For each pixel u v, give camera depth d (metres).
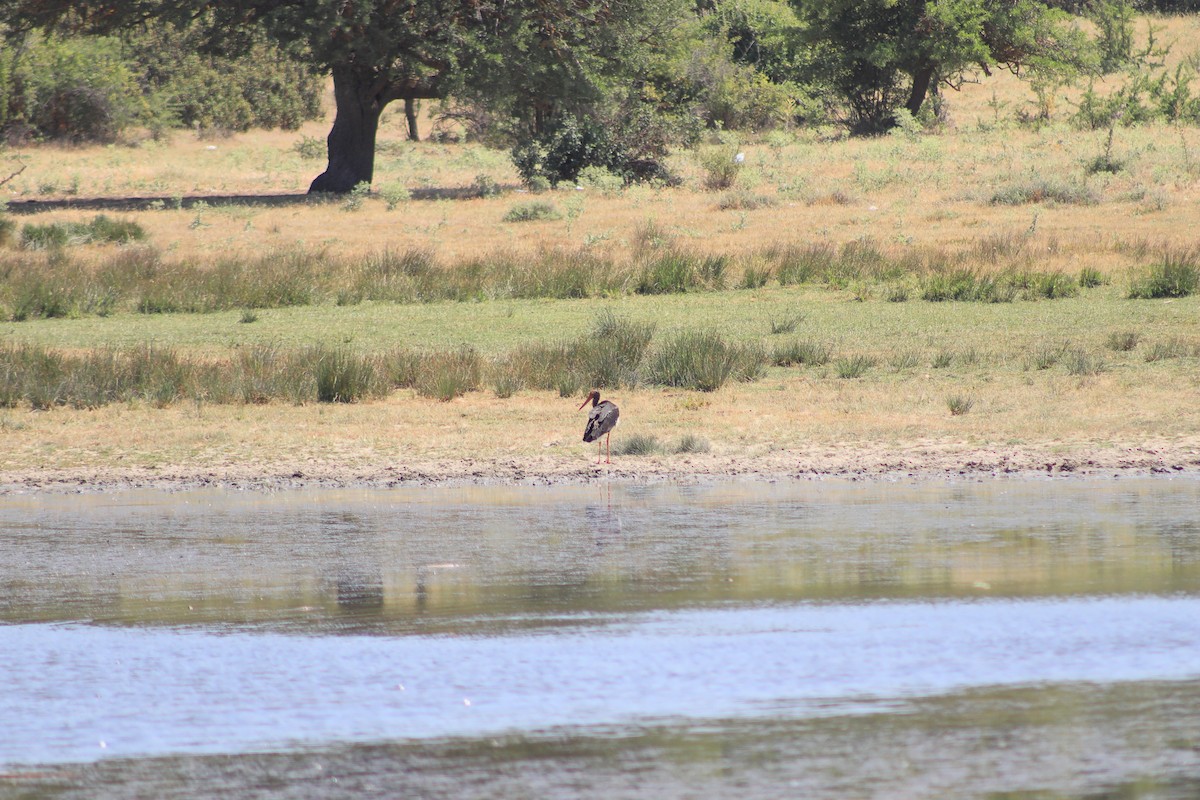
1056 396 18.09
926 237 31.62
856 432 16.55
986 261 28.12
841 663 8.34
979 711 7.50
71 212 40.03
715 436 16.59
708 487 14.38
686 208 37.66
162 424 17.83
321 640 9.00
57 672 8.41
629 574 10.59
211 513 13.44
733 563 10.85
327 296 27.55
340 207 39.72
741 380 19.81
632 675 8.20
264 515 13.29
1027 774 6.64
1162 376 18.94
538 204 36.53
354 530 12.47
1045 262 27.88
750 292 26.95
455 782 6.70
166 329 24.72
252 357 20.62
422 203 40.25
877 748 7.02
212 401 19.12
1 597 10.25
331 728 7.42
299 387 19.16
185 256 31.88
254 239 34.41
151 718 7.62
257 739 7.30
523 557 11.23
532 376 19.86
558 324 24.20
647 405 18.42
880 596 9.77
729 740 7.16
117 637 9.16
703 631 9.05
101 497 14.48
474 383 19.70
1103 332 21.95
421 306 26.64
